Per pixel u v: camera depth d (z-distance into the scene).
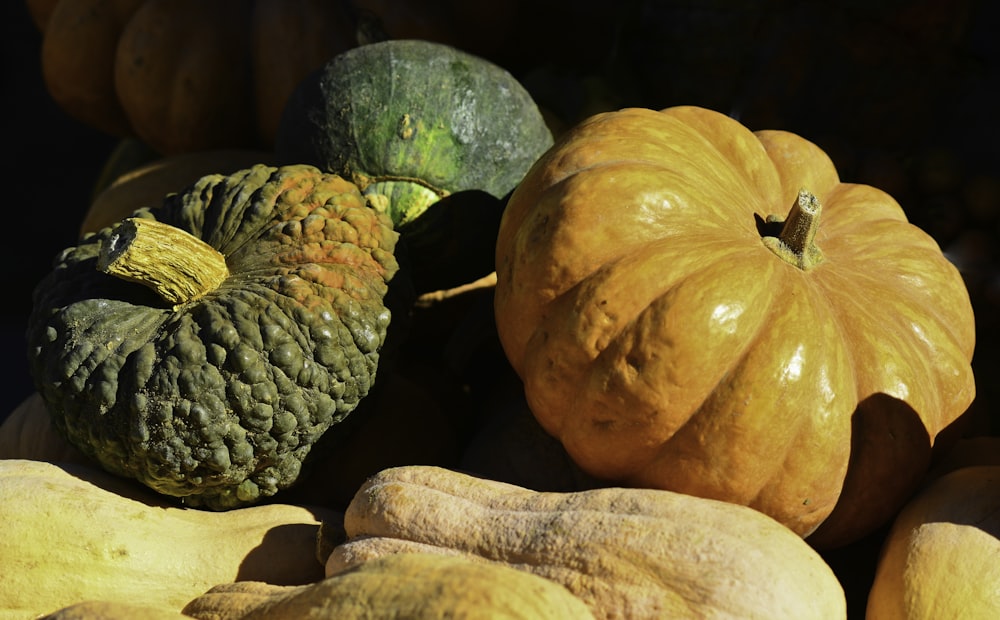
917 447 2.06
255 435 2.13
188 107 3.48
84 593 2.03
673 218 2.09
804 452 1.96
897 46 3.61
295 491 2.44
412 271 2.66
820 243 2.28
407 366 2.97
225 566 2.13
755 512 1.84
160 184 3.29
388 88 2.59
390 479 2.07
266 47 3.43
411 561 1.67
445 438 2.72
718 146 2.42
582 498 1.89
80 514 2.07
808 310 2.02
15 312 5.83
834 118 3.70
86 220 3.35
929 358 2.14
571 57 3.97
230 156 3.40
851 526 2.12
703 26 3.66
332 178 2.43
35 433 2.55
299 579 2.17
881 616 1.94
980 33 4.87
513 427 2.46
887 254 2.27
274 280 2.19
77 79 3.64
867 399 2.03
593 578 1.74
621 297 1.99
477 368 3.01
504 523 1.89
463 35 3.62
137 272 2.14
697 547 1.73
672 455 2.00
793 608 1.67
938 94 3.76
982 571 1.87
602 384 1.99
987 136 4.52
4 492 2.07
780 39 3.57
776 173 2.44
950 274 2.30
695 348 1.93
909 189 3.45
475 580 1.57
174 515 2.21
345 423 2.34
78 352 2.12
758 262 2.05
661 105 3.82
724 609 1.66
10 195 6.41
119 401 2.08
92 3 3.55
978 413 2.68
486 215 2.65
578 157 2.22
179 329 2.12
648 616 1.68
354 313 2.21
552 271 2.08
